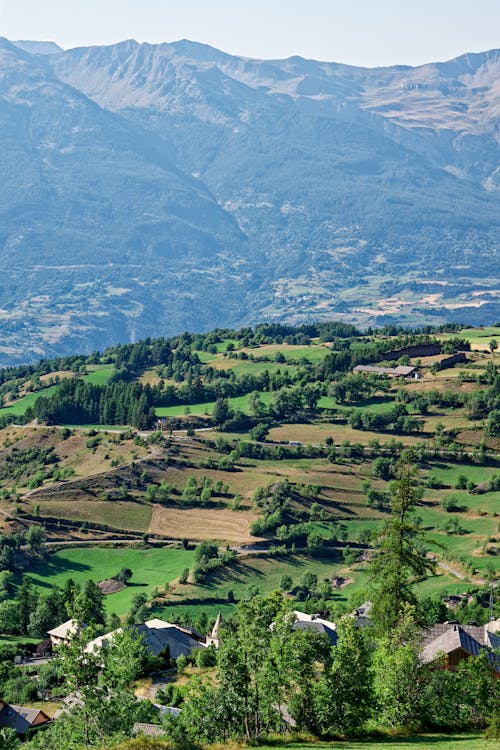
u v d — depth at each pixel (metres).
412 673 134.62
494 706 133.50
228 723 123.31
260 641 126.06
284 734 124.88
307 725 126.00
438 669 141.50
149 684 199.12
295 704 126.06
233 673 124.06
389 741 121.94
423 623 153.75
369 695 127.75
